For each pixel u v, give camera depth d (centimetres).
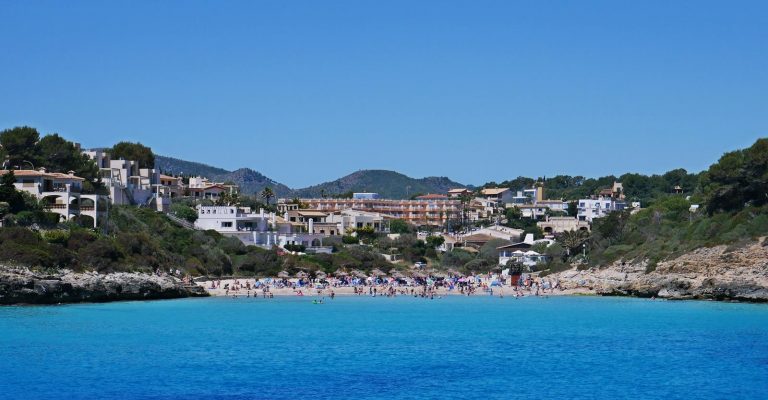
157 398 6644
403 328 10962
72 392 6838
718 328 10831
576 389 7088
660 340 9806
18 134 18038
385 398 6706
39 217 14488
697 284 14588
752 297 13825
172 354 8631
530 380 7431
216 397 6694
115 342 9350
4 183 14938
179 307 13138
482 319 12112
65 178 16450
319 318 12112
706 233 15800
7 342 9238
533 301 15250
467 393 6912
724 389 7106
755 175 16038
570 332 10569
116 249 14338
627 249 17638
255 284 16800
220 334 10138
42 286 12269
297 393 6850
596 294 16350
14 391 6862
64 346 9031
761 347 9238
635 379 7494
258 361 8281
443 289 17588
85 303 12925
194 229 19250
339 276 19225
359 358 8506
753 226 14888
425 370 7869
